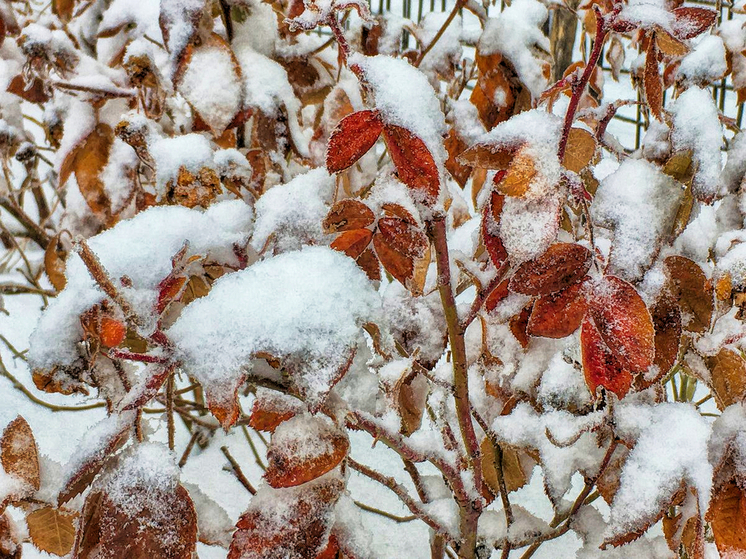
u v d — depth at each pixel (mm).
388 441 588
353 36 954
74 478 529
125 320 534
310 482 560
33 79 977
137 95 867
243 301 525
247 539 552
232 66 760
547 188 509
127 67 844
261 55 793
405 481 1010
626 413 619
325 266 540
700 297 596
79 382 611
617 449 667
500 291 607
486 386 722
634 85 860
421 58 914
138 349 635
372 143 526
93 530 533
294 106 786
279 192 636
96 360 612
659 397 661
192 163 693
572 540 906
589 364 538
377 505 957
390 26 984
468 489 661
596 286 537
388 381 578
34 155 1246
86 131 876
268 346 515
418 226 526
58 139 961
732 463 578
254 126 804
